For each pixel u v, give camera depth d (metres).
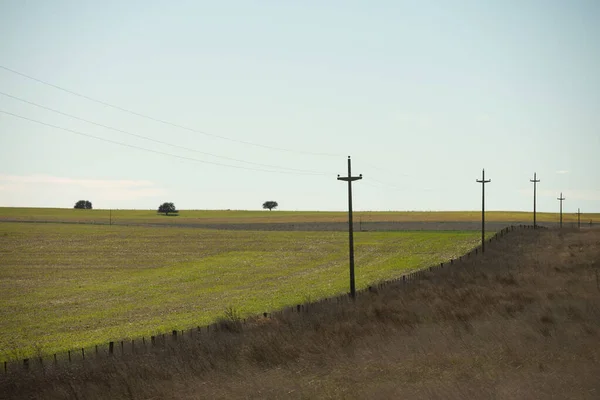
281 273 106.69
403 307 47.12
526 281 61.50
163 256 133.25
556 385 22.72
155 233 180.88
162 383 28.34
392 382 24.84
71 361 37.28
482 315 40.50
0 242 153.25
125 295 86.12
